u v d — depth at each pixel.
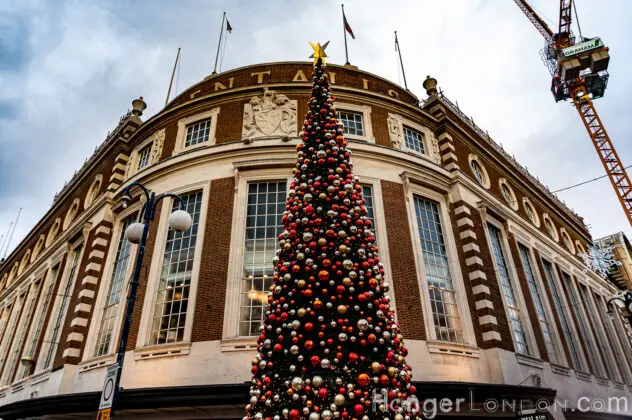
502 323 19.38
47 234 32.22
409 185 20.36
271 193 18.81
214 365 14.79
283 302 8.77
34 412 16.25
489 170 27.81
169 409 14.21
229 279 16.50
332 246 8.95
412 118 23.98
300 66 23.92
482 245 21.41
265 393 7.95
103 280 20.05
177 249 18.22
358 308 8.27
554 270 28.23
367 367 7.84
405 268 18.09
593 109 51.47
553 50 52.19
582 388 23.14
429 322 17.16
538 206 32.88
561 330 24.75
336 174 10.27
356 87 22.89
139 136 24.80
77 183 29.89
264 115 21.16
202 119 22.27
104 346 17.97
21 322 27.30
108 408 8.55
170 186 20.00
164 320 16.62
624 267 43.81
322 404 7.39
